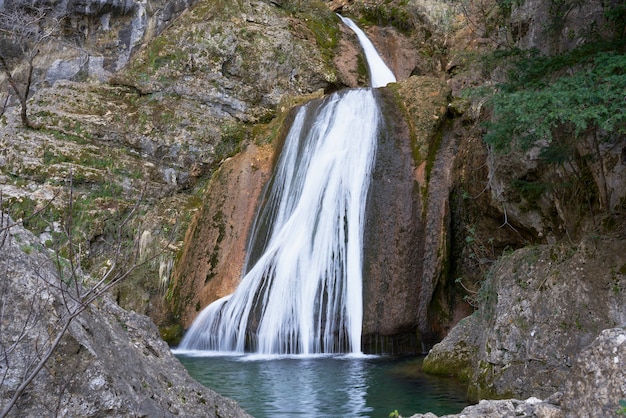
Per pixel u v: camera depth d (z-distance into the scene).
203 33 17.36
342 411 7.36
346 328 11.22
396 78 19.31
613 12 7.32
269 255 12.48
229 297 12.45
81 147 15.40
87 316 4.17
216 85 17.03
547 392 6.77
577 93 6.03
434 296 11.48
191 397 4.66
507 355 7.36
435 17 19.25
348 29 19.94
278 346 11.37
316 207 12.62
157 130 16.11
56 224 13.92
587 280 6.97
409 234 11.54
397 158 12.38
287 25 18.75
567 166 8.76
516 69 8.19
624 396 4.18
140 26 19.25
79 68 18.92
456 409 7.39
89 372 3.70
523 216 10.02
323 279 11.71
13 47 18.48
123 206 14.87
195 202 15.57
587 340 6.70
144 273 14.05
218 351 11.85
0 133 15.56
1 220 3.84
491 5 15.31
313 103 14.55
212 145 16.22
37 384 3.58
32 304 3.52
